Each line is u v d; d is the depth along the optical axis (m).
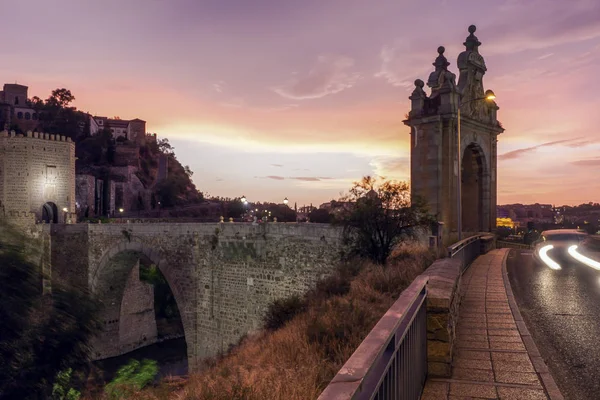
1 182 74.62
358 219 21.66
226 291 34.09
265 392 6.41
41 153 76.94
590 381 6.89
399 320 3.98
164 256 39.88
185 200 152.38
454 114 26.41
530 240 46.81
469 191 33.25
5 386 13.16
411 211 21.27
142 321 59.25
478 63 31.00
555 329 9.98
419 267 14.53
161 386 9.35
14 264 14.74
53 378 14.30
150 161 159.38
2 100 132.88
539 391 6.21
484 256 26.81
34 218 63.91
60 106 139.50
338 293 18.16
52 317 14.97
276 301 21.09
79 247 51.44
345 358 7.99
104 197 116.88
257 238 31.78
